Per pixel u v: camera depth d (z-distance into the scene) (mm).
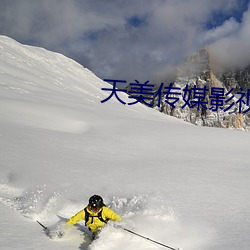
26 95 38500
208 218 6668
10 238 5141
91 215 5457
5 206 6836
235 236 5652
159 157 15445
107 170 11492
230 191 9156
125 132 23297
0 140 14969
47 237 5379
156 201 7762
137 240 5254
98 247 4988
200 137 22734
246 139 23156
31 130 19141
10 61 73688
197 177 10969
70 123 25641
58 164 11719
